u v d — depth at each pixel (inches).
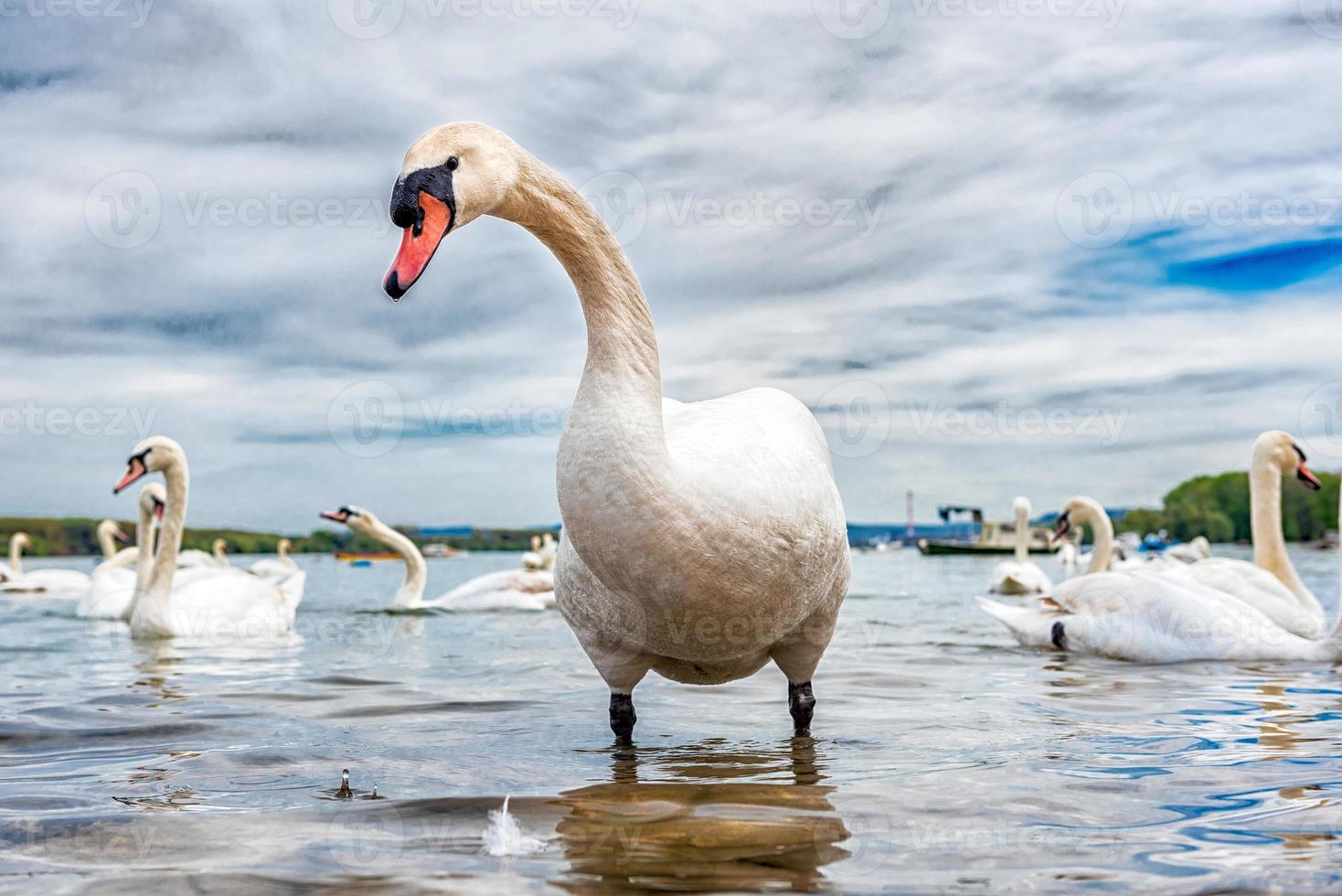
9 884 156.0
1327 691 337.1
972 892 147.0
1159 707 309.9
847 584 251.8
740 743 255.1
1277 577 576.1
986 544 1979.6
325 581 1282.0
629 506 205.3
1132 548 1523.1
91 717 301.0
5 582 1106.7
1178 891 146.9
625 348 213.0
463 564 1941.4
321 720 296.5
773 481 218.8
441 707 318.3
